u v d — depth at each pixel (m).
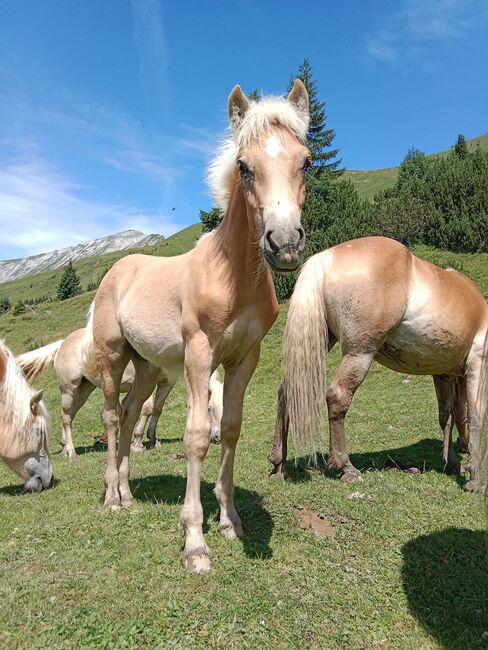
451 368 5.54
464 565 3.26
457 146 66.06
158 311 3.87
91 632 2.52
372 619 2.69
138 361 4.73
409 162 58.72
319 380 4.98
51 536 3.79
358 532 3.73
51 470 5.64
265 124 2.92
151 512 4.16
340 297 4.99
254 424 9.77
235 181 3.36
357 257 5.04
